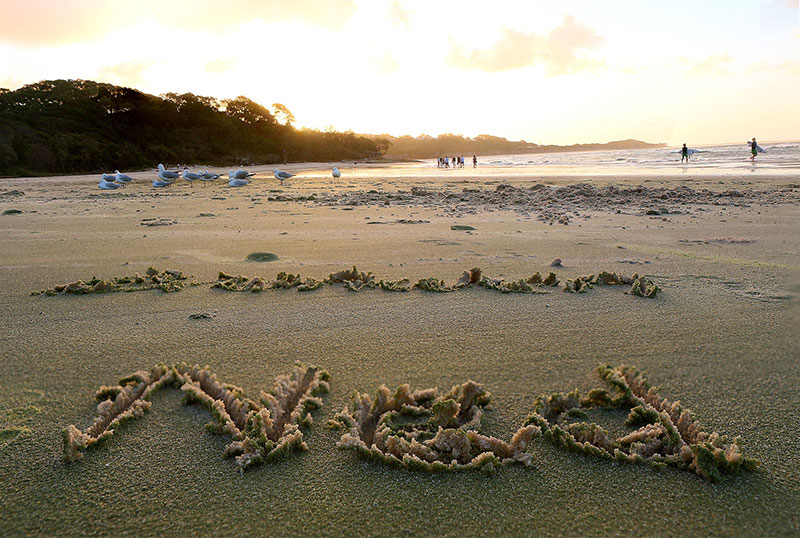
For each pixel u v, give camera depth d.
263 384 2.69
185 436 2.20
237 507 1.77
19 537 1.63
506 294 4.28
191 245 6.61
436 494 1.83
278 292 4.41
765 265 5.17
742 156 42.41
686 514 1.73
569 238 6.93
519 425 2.30
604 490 1.85
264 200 13.88
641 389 2.55
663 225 8.03
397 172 37.12
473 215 9.82
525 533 1.65
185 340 3.29
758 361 2.90
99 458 2.04
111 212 11.06
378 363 2.95
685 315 3.70
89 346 3.20
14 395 2.56
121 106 68.94
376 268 5.25
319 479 1.91
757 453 2.05
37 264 5.53
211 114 82.81
